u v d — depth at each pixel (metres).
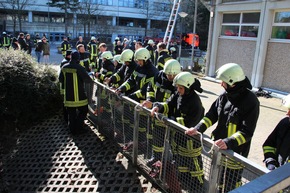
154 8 53.09
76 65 5.05
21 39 15.23
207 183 2.69
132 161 4.01
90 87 5.76
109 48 32.03
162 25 53.38
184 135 2.87
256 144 5.22
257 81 10.43
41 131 5.83
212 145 2.41
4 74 5.82
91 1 43.72
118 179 3.87
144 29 51.16
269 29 10.00
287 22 9.39
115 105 4.55
